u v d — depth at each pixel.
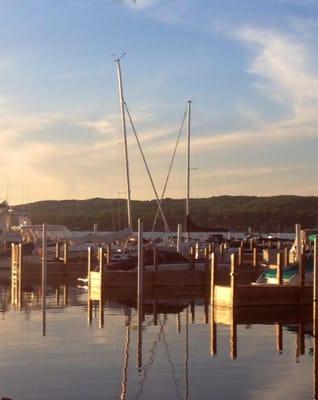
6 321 26.97
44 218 129.25
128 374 17.58
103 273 40.31
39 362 18.86
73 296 38.16
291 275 33.94
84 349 20.84
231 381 16.91
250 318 28.28
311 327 25.83
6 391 15.83
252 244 58.12
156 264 42.47
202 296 38.38
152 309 31.78
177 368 18.30
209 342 22.31
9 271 57.66
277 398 15.39
